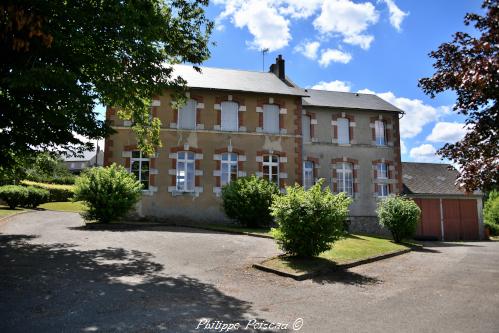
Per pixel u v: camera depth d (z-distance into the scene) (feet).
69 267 29.89
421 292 27.63
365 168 84.07
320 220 35.40
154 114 69.21
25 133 34.60
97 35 34.14
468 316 21.81
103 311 20.44
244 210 61.52
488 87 18.07
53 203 103.14
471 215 91.35
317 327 19.40
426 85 21.49
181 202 68.69
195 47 44.88
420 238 82.43
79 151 40.22
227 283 27.94
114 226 55.93
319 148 81.71
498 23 19.30
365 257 40.93
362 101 90.38
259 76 84.43
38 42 29.09
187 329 18.26
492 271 37.11
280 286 27.91
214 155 71.15
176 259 34.96
